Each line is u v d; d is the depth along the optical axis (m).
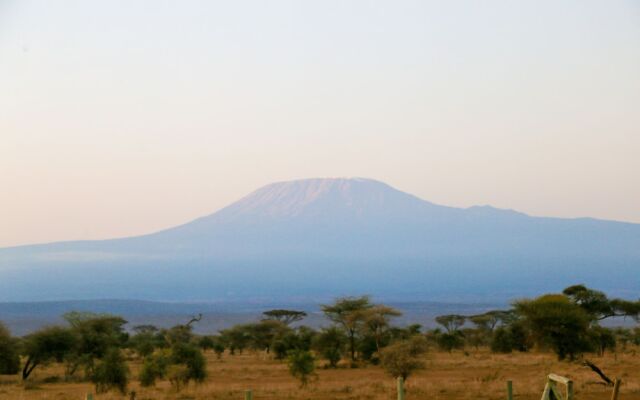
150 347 87.81
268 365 75.12
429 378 53.41
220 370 66.94
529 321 70.62
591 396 38.66
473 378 52.50
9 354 62.66
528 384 44.88
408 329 97.62
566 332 68.25
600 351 75.56
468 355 82.62
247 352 113.19
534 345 70.94
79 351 63.88
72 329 65.62
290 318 126.62
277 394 43.66
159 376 51.16
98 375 48.94
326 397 41.97
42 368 70.94
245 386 49.75
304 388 46.84
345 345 79.06
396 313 78.25
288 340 87.62
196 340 105.50
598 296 88.31
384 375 58.66
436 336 96.19
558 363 64.38
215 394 44.03
